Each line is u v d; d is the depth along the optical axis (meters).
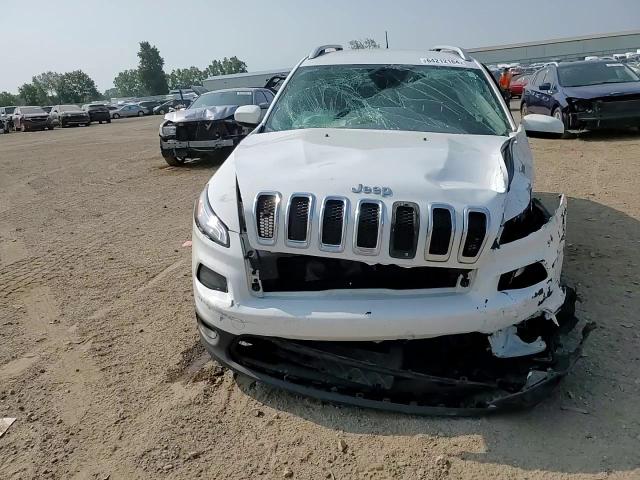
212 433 2.58
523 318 2.48
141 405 2.82
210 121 9.76
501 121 3.56
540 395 2.41
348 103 3.73
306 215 2.39
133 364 3.21
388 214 2.34
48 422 2.72
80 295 4.29
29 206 7.73
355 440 2.49
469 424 2.54
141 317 3.83
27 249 5.61
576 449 2.36
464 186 2.51
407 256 2.34
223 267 2.57
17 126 32.03
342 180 2.50
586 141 10.10
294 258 2.51
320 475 2.30
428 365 2.57
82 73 103.00
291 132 3.43
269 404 2.77
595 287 3.87
